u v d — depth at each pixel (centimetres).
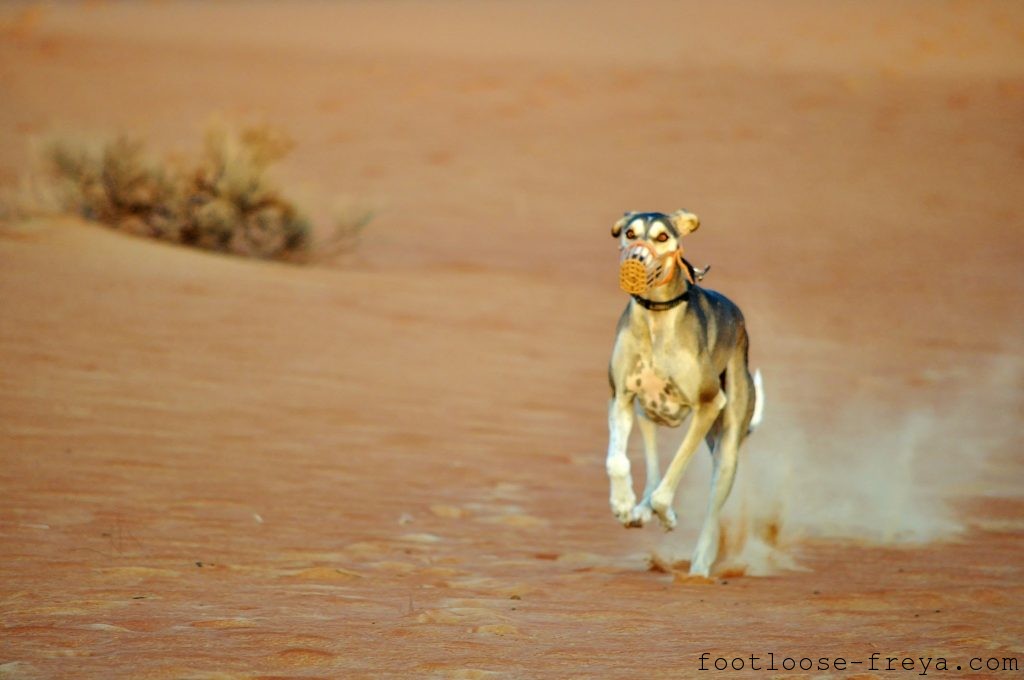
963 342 7431
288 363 5222
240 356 5209
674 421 2866
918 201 14300
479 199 13438
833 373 6312
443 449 4159
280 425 4222
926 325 7962
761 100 19788
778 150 16725
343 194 12988
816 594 2561
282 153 9212
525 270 9294
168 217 8350
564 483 3847
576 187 14350
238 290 6644
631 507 2736
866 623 2295
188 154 12650
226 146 8669
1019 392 6047
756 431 4947
